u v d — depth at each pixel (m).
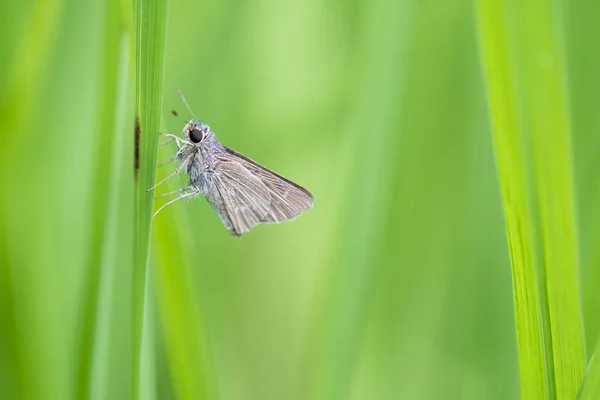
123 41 0.25
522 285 0.24
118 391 0.27
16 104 0.26
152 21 0.24
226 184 0.27
